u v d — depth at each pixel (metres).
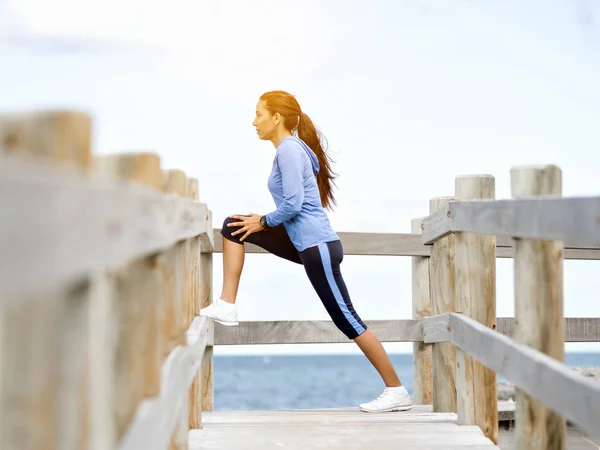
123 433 1.91
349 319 4.91
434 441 3.94
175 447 2.88
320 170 5.12
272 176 4.98
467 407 4.34
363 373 74.44
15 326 1.18
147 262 2.26
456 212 4.29
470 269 4.32
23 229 0.98
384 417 4.77
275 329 5.78
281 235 5.07
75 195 1.18
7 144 1.21
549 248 3.13
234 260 5.05
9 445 1.17
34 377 1.18
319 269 4.83
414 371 6.48
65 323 1.35
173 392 2.54
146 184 2.01
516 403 3.21
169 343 2.72
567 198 2.55
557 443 3.14
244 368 91.06
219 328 5.73
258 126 5.08
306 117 5.08
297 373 76.19
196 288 4.24
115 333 1.83
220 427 4.36
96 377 1.44
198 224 3.71
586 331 6.45
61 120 1.26
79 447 1.35
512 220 3.13
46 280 1.06
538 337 3.11
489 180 4.53
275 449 3.75
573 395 2.46
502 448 5.48
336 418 4.73
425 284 6.44
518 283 3.17
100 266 1.34
